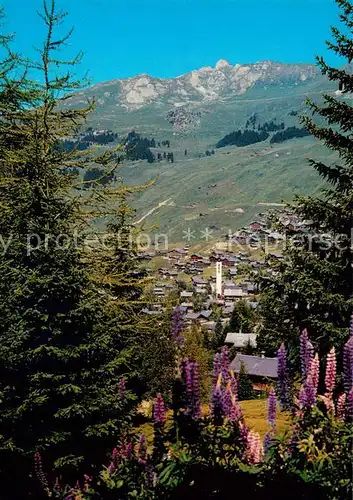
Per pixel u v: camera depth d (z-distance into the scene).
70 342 11.91
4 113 13.75
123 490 4.46
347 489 4.05
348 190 12.61
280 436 4.68
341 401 4.98
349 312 11.80
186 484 4.28
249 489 4.22
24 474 10.21
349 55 12.38
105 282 15.34
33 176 14.15
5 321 10.88
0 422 10.43
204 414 5.17
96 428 11.39
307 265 12.52
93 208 14.89
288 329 12.17
